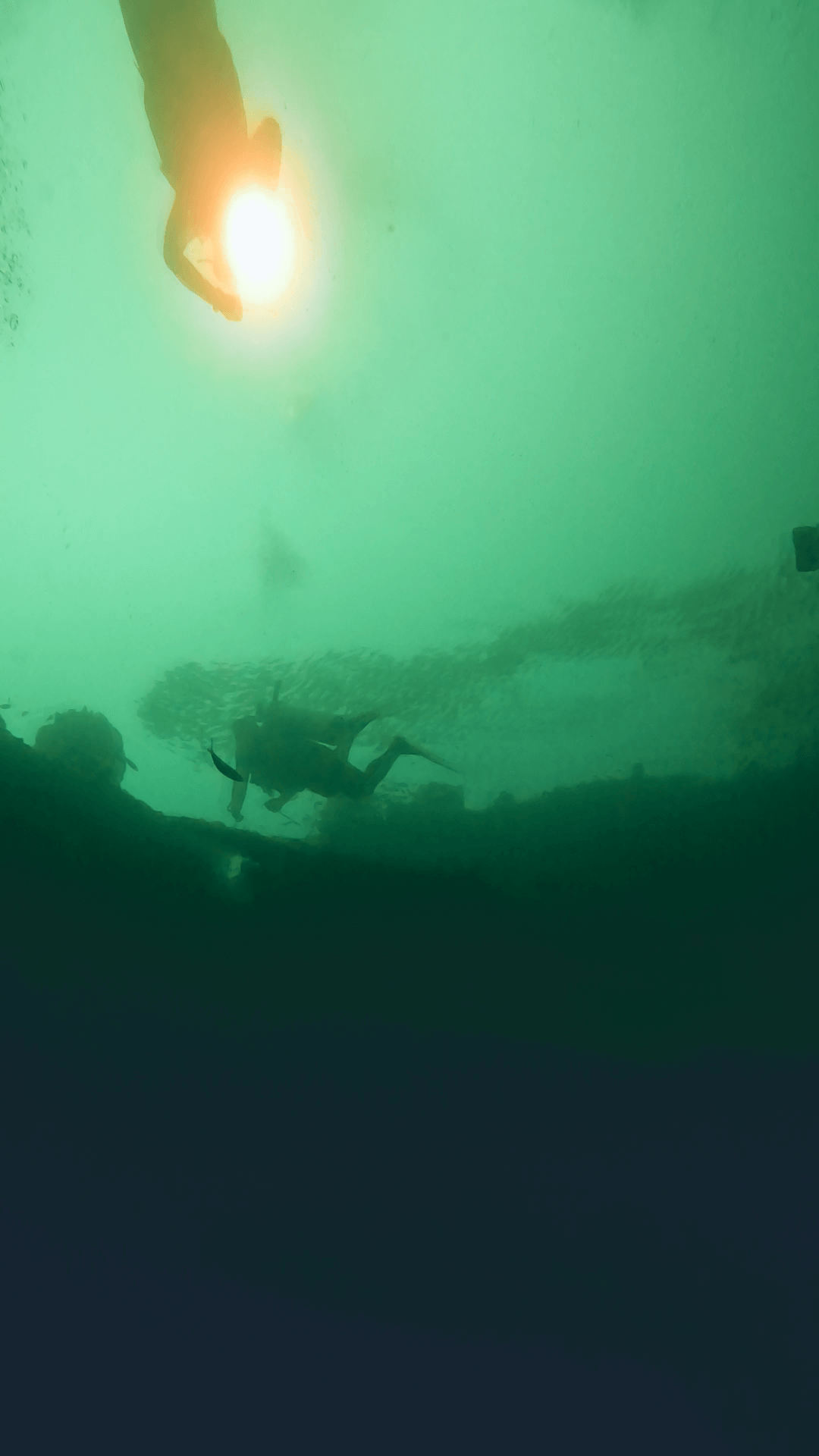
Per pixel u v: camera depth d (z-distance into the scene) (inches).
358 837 105.0
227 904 92.7
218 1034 72.4
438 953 85.2
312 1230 48.1
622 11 129.6
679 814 101.2
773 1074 61.0
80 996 75.6
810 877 88.7
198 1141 57.1
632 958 81.7
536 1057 67.0
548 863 97.5
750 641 129.6
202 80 93.9
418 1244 46.1
